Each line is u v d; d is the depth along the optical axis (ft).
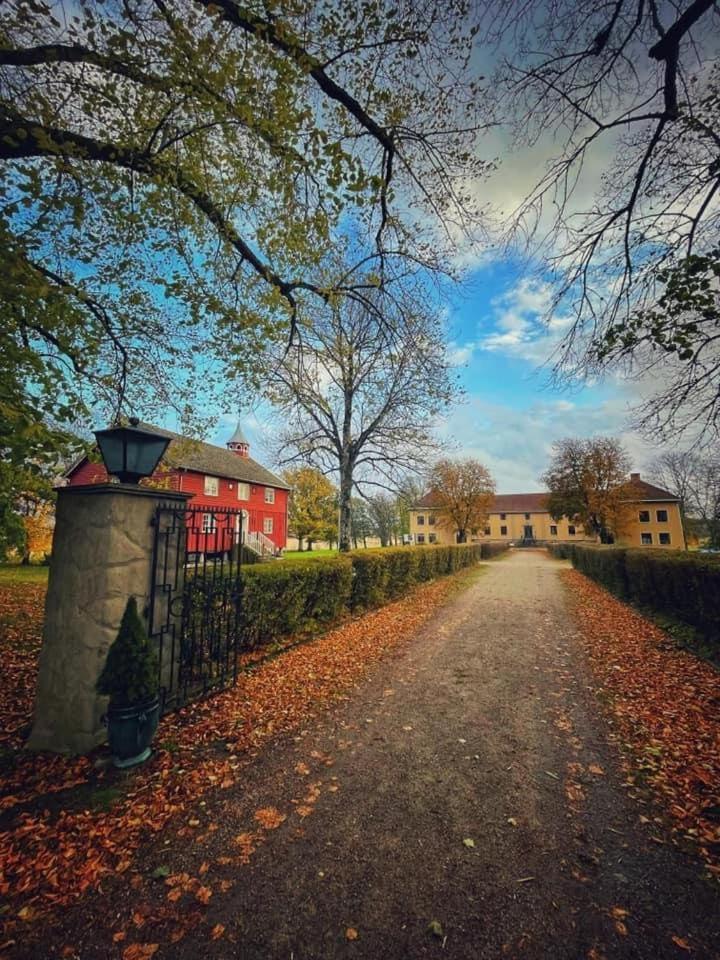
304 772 10.26
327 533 128.67
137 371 24.20
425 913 6.25
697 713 12.91
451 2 13.01
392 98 15.19
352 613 29.19
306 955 5.58
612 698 14.67
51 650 11.39
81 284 18.97
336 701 14.71
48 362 12.44
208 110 14.02
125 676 10.25
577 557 68.39
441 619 28.96
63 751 10.85
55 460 12.27
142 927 6.02
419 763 10.67
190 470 82.58
